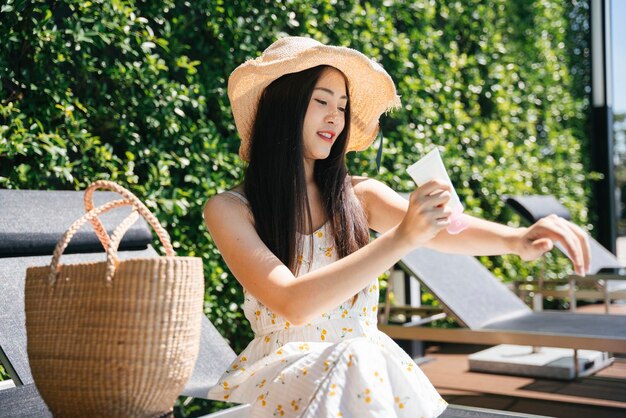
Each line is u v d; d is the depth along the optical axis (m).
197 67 3.27
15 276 1.92
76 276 1.10
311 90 1.69
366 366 1.27
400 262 3.26
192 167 3.11
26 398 1.43
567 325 3.14
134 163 2.96
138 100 2.92
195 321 1.15
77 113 2.77
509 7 5.70
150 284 1.08
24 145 2.50
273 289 1.38
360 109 1.95
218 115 3.31
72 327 1.08
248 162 1.84
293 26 3.56
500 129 5.47
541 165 5.84
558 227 1.55
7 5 2.43
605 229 6.76
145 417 1.12
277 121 1.69
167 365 1.09
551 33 6.36
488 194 5.07
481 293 3.43
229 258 1.51
